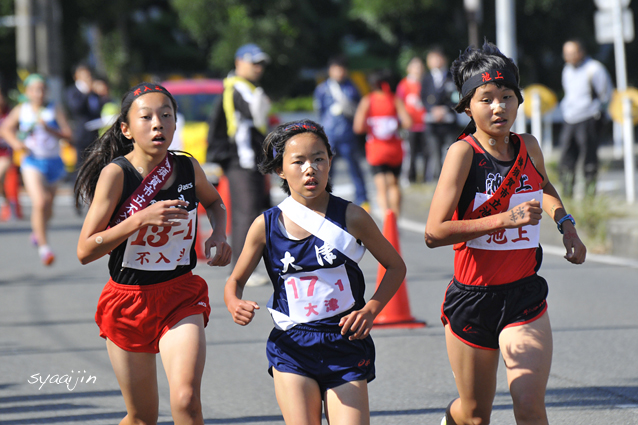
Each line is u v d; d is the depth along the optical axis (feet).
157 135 46.03
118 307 46.42
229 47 376.27
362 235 43.96
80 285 107.65
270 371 44.75
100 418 58.85
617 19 183.83
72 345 78.74
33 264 124.36
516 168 45.14
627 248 117.70
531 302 44.42
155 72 449.06
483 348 45.52
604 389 62.44
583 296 93.71
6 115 157.79
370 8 376.68
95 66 425.28
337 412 41.93
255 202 97.76
